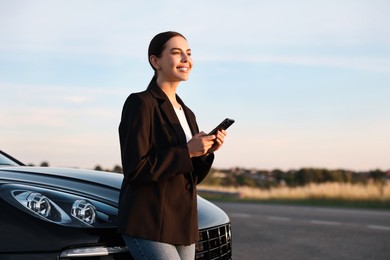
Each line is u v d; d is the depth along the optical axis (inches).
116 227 112.2
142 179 99.7
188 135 110.1
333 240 312.0
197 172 108.5
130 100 104.1
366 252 271.9
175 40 108.5
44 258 104.0
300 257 255.8
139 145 100.4
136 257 103.7
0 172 133.9
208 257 130.9
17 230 105.7
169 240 101.9
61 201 114.5
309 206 611.5
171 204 103.1
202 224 131.3
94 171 155.7
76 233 107.5
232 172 1121.4
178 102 113.9
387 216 467.5
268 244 294.5
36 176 134.2
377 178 807.7
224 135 104.6
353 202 720.3
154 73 112.0
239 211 519.5
